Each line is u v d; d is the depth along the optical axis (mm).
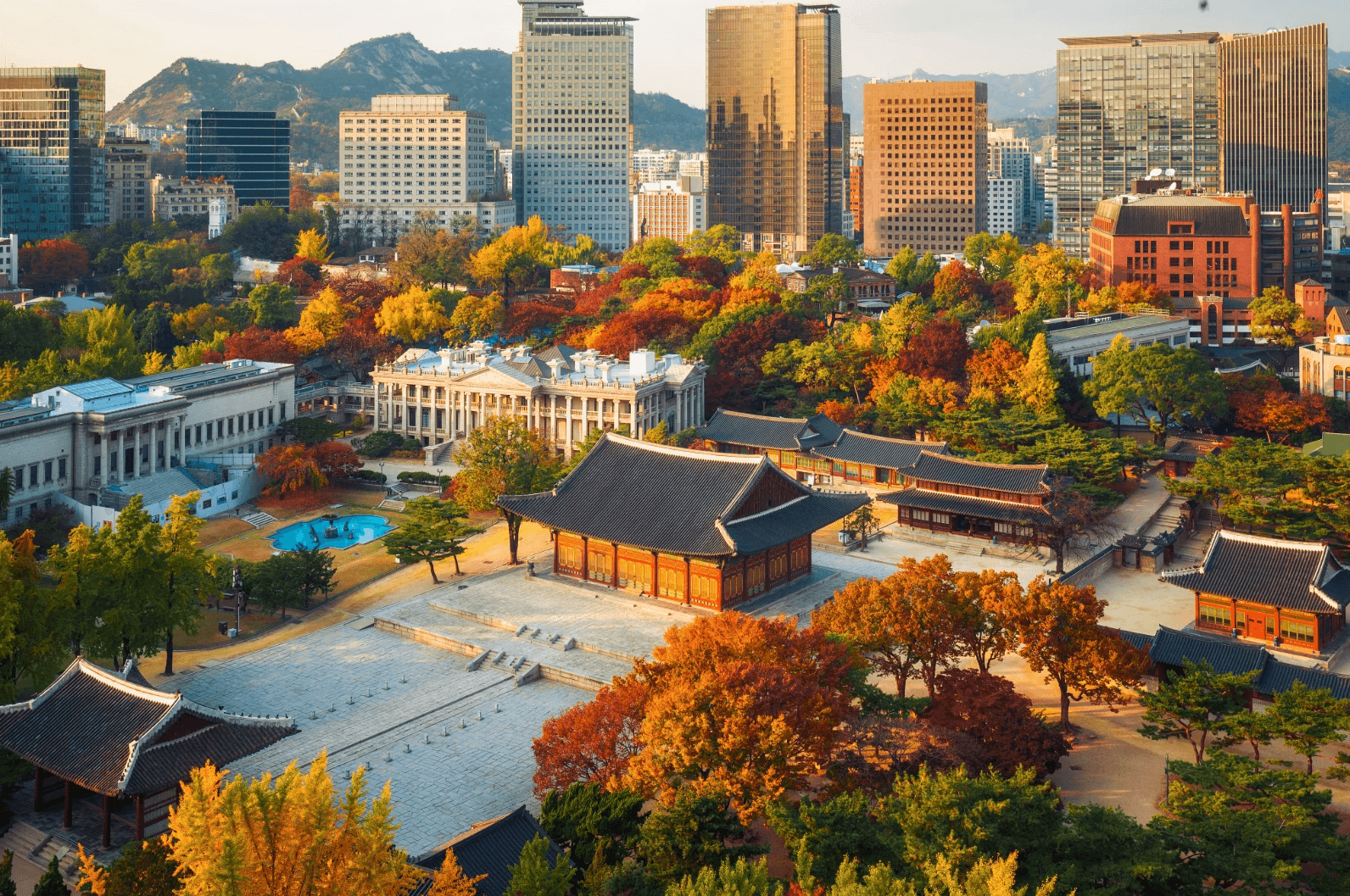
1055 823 96750
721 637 120188
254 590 173000
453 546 186500
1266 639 161000
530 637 165250
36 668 135250
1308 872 106000
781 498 179250
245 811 71625
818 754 109125
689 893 80812
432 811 123062
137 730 115000
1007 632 136875
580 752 114500
